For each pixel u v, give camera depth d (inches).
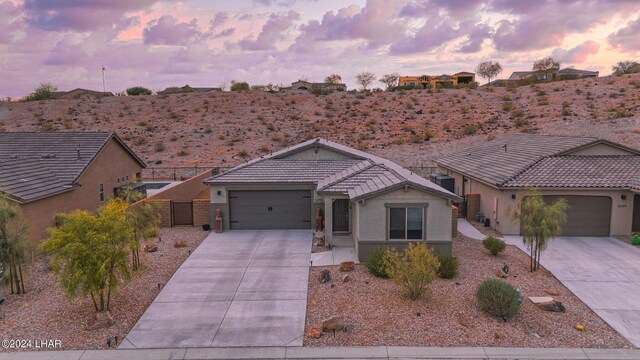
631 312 477.1
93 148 961.5
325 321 446.0
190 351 405.4
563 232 787.4
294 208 853.8
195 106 2691.9
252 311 486.3
